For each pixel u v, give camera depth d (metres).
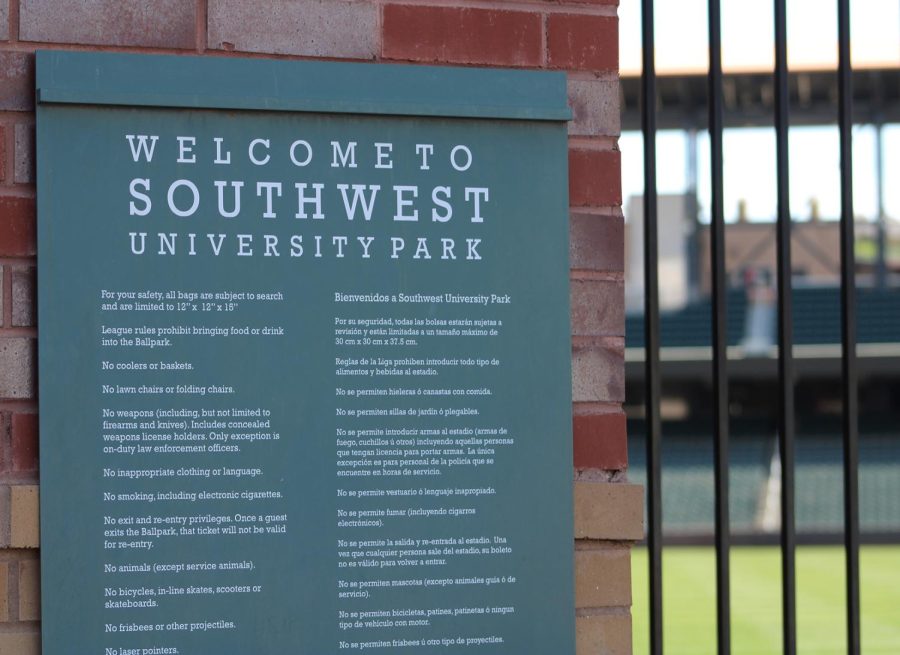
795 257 23.12
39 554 1.82
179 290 1.86
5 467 1.81
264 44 1.92
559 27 2.03
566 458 1.96
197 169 1.88
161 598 1.83
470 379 1.94
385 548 1.90
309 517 1.87
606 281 2.02
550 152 1.99
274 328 1.88
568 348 1.97
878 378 21.97
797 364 21.48
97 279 1.83
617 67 2.04
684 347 22.48
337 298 1.91
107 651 1.80
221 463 1.85
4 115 1.84
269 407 1.87
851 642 2.16
